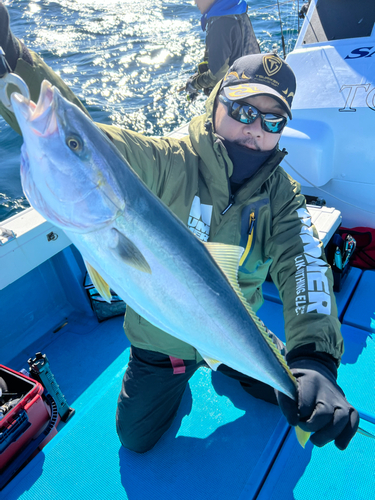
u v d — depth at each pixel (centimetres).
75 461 175
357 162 310
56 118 97
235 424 189
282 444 181
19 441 188
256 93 144
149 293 114
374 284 271
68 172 99
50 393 210
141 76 1153
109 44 1458
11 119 123
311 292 149
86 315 297
